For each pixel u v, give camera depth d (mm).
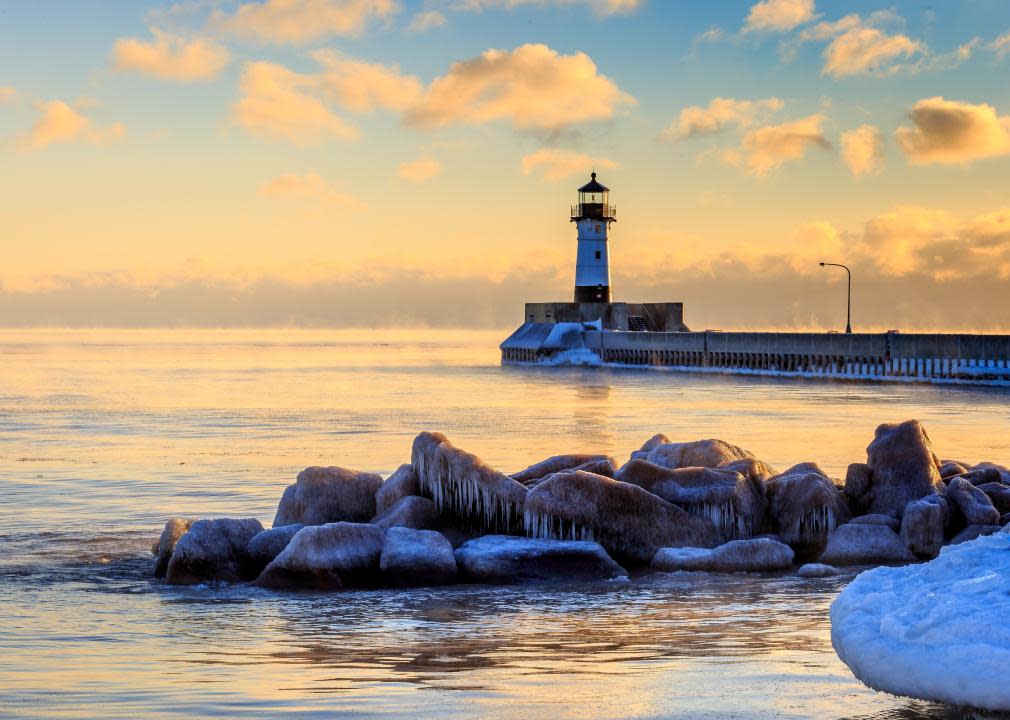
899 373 93000
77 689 11852
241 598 16797
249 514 25203
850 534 19406
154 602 16609
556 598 16625
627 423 53625
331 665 12883
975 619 10172
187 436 47219
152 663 13070
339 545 17688
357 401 72312
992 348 86562
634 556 18984
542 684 11867
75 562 19719
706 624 14898
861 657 10609
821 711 10703
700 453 22109
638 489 19219
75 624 15258
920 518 19328
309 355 194125
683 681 11891
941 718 10047
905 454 20906
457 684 11930
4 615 15828
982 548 11953
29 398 76000
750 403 68312
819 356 102562
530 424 53219
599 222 134625
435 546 17891
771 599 16484
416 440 20016
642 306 137375
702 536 19375
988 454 38781
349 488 20359
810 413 59875
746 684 11703
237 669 12734
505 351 144625
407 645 13867
